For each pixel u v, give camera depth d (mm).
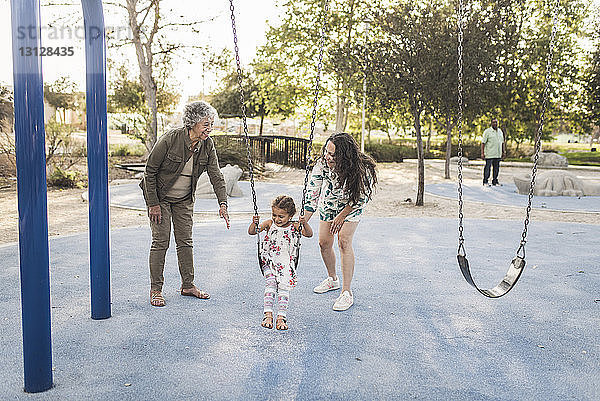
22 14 3049
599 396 3256
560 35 24828
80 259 6543
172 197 4852
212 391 3240
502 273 6176
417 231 8883
